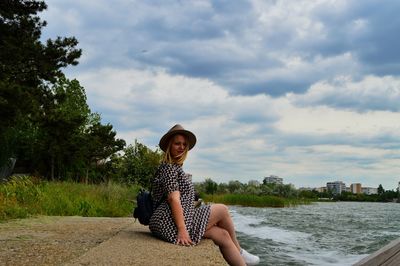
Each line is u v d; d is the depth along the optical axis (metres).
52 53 22.33
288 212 31.64
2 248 4.95
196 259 3.56
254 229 16.30
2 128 21.28
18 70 22.03
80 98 48.50
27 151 39.59
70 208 13.29
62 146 38.75
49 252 4.64
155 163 38.31
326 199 116.56
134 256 3.70
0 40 20.31
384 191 120.25
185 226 4.30
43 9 21.73
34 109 21.56
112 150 49.62
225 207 4.54
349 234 14.85
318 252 10.15
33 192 13.06
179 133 4.55
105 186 20.80
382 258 2.63
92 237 5.84
